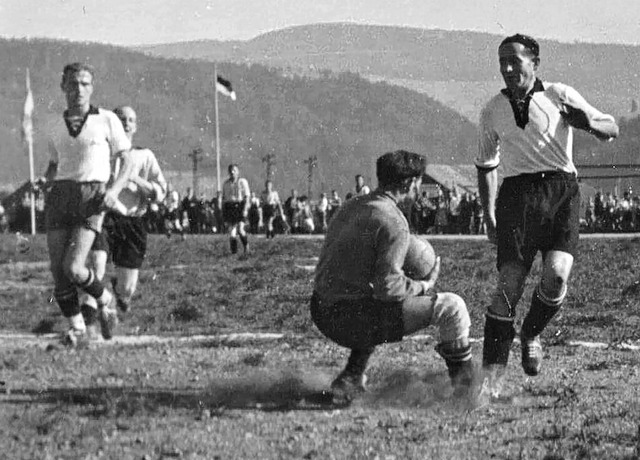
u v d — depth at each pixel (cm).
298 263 3650
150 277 2930
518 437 886
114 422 932
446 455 826
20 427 916
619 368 1295
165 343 1571
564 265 1141
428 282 1061
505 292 1149
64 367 1276
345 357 1381
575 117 1159
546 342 1582
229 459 813
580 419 953
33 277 3061
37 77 19750
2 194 11019
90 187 1506
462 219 6881
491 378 1097
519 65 1152
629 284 2658
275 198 6244
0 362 1308
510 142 1164
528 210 1152
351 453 828
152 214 7756
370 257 1041
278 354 1411
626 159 13638
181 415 965
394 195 1056
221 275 3028
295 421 945
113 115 1527
